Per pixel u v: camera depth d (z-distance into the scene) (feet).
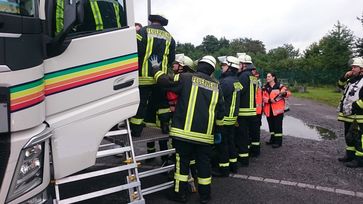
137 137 16.46
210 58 16.76
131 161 13.30
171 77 16.44
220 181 20.30
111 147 14.35
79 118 11.26
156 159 23.53
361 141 23.30
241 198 17.72
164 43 17.12
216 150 21.72
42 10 10.00
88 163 11.63
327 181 20.63
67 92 10.94
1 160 8.41
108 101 12.11
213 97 16.17
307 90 114.42
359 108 23.07
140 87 16.52
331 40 127.03
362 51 107.34
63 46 10.61
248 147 23.80
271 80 29.68
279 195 18.28
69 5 9.61
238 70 21.84
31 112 9.07
